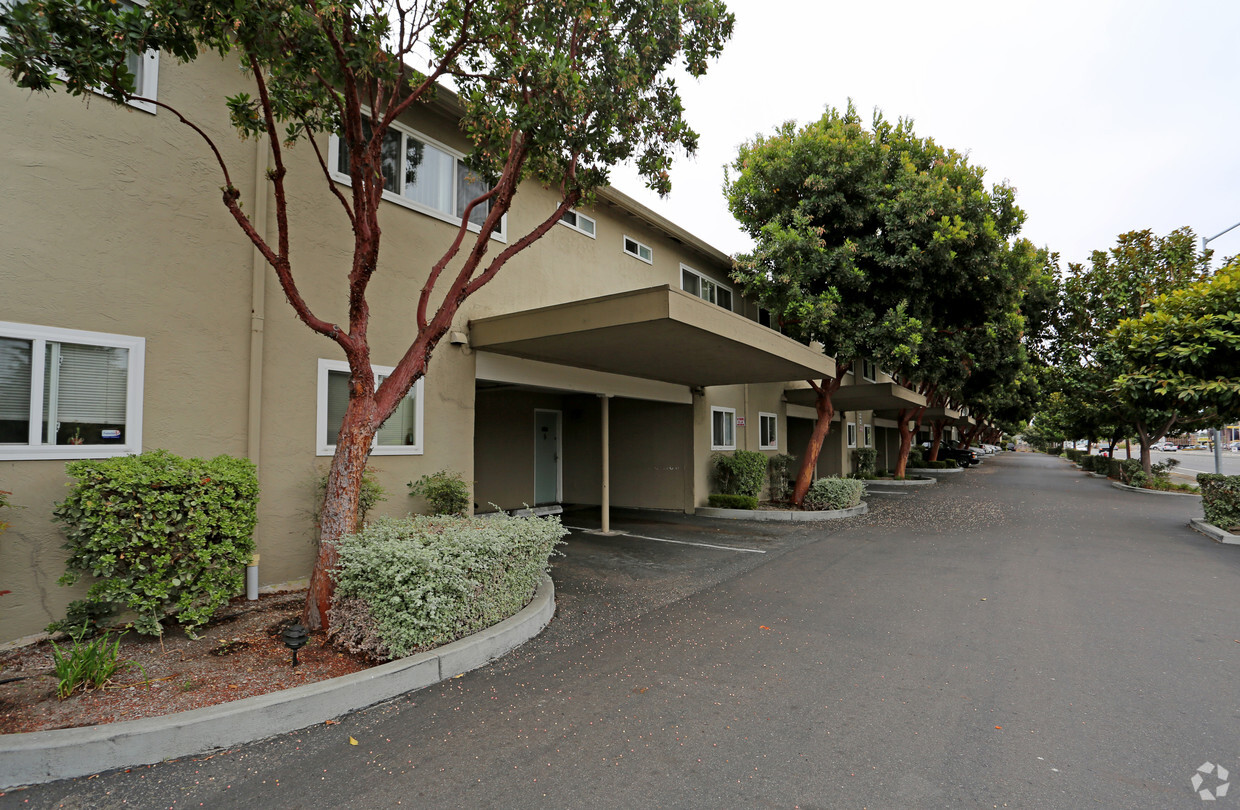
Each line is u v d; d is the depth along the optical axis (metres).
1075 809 2.90
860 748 3.47
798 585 7.31
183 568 4.68
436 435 8.03
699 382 12.96
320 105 5.39
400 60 5.21
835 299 12.77
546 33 5.29
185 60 4.26
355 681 3.94
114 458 4.68
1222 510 11.02
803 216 12.96
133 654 4.58
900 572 8.01
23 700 3.76
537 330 7.89
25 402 4.83
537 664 4.76
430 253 8.11
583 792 3.04
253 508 5.18
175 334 5.66
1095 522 12.84
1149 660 4.85
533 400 13.88
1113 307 20.88
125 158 5.41
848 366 14.48
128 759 3.22
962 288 13.95
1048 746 3.50
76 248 5.09
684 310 7.07
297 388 6.59
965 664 4.77
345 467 5.07
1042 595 6.83
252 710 3.54
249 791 3.04
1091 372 21.44
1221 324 10.53
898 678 4.49
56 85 5.02
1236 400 10.48
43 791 3.02
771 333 9.28
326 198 6.96
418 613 4.44
